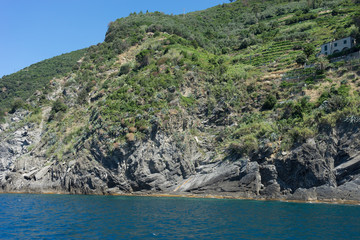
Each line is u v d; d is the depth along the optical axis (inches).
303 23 5191.9
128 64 4247.0
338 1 5846.5
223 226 1419.8
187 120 3061.0
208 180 2613.2
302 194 2218.3
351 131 2249.0
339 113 2346.2
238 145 2620.6
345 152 2194.9
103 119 3068.4
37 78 7450.8
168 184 2751.0
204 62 4013.3
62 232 1368.1
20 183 3351.4
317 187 2204.7
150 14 6673.2
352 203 2027.6
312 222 1472.7
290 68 3582.7
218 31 6407.5
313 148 2277.3
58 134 3634.4
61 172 3161.9
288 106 2797.7
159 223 1499.8
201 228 1387.8
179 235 1283.2
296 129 2404.0
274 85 3245.6
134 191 2800.2
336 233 1277.1
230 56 4773.6
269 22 6003.9
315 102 2751.0
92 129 3093.0
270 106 3029.0
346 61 3139.8
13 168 3518.7
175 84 3378.4
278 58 4025.6
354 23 4052.7
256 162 2466.8
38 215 1763.0
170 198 2496.3
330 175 2183.8
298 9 6304.1
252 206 1982.0
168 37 4931.1
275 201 2242.9
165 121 2893.7
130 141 2795.3
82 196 2723.9
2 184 3427.7
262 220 1535.4
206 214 1708.9
